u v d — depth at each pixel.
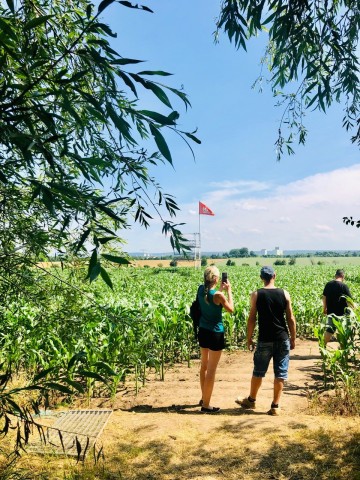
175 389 5.95
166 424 4.21
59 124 2.32
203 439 3.81
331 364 5.53
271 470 3.21
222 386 6.10
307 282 24.72
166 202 1.94
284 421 4.26
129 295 11.96
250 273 39.81
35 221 2.47
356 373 5.45
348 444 3.58
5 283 2.60
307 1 2.99
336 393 5.12
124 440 3.78
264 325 4.75
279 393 4.61
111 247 2.73
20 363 5.94
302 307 11.22
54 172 1.50
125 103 2.19
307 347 9.36
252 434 3.90
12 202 2.23
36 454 3.38
